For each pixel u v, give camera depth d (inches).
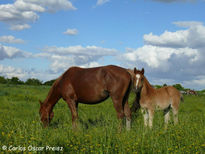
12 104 474.9
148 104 292.4
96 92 276.5
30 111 404.5
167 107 321.1
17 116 352.2
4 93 619.8
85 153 167.8
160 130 211.9
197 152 163.8
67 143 178.2
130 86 287.6
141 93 292.8
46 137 187.2
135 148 166.7
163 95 310.5
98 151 160.9
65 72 298.5
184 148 172.2
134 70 288.0
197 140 187.8
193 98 845.2
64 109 421.1
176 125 227.8
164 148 171.9
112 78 272.4
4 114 346.3
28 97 574.9
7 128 211.6
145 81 294.5
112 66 283.1
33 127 204.5
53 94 305.1
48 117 304.0
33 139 171.3
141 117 308.2
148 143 178.2
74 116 286.2
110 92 274.1
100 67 281.9
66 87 289.4
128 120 281.4
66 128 234.1
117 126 231.1
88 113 368.2
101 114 354.6
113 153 163.6
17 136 184.5
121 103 275.7
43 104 307.3
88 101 285.4
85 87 278.4
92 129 233.1
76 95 288.8
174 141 184.2
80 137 191.6
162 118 290.0
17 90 759.1
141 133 204.8
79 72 286.5
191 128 220.8
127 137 193.6
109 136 183.6
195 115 375.6
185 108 522.9
